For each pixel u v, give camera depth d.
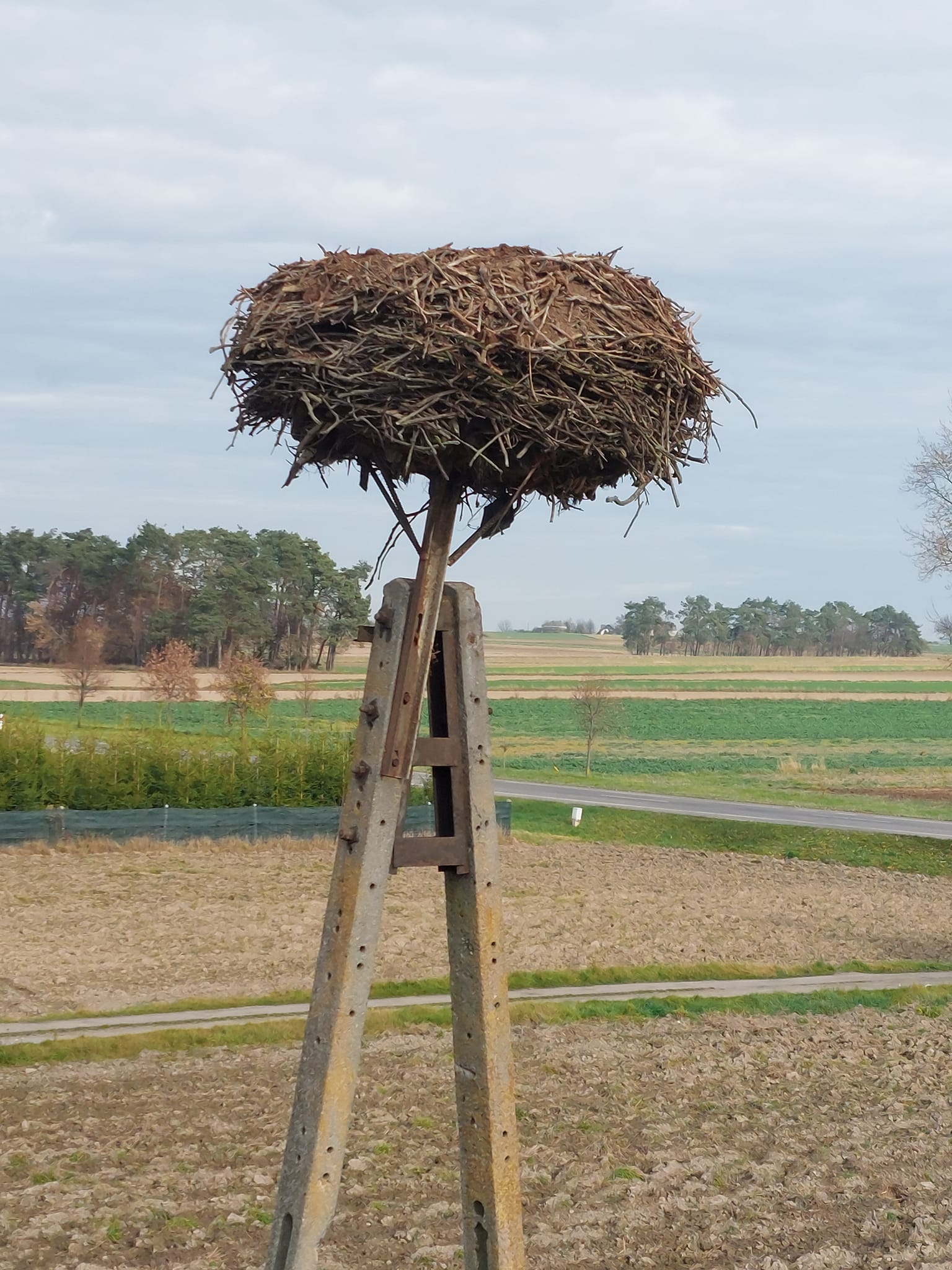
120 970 19.22
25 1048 14.45
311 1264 4.36
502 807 40.62
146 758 36.38
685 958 22.34
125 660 108.88
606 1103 13.17
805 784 60.88
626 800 52.00
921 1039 16.69
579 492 4.88
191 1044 15.17
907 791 58.09
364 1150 11.19
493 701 106.81
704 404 4.92
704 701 109.12
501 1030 4.66
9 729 35.62
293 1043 15.39
